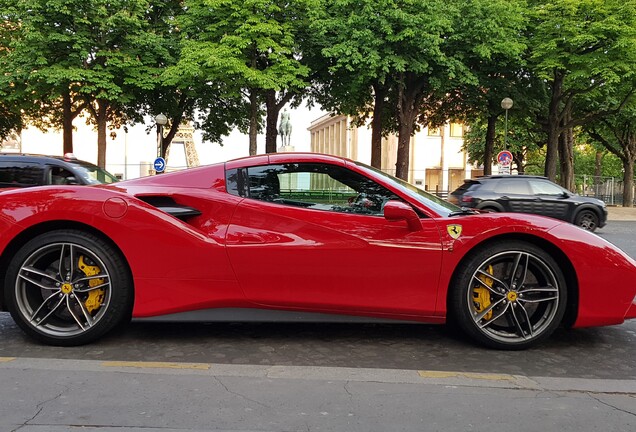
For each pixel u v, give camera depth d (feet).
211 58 57.82
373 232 11.88
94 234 12.06
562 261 12.16
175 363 10.99
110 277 11.93
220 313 12.12
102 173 29.45
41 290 12.37
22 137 133.08
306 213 12.10
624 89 69.87
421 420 8.28
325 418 8.31
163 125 83.30
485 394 9.44
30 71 65.10
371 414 8.48
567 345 12.88
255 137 70.54
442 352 12.17
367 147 196.75
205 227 12.10
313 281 11.86
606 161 162.30
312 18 63.00
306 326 14.28
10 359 11.09
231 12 61.77
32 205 12.02
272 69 63.36
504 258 12.15
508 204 45.34
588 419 8.43
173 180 12.68
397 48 61.05
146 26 72.33
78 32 63.98
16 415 8.28
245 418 8.27
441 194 100.48
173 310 11.98
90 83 67.36
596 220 46.44
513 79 76.59
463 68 62.49
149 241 11.80
